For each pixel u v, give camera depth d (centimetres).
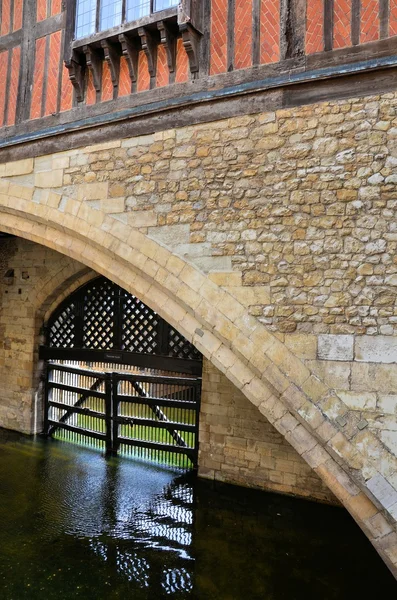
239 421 611
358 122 330
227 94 369
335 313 329
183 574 425
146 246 396
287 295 343
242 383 359
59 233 459
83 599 387
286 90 354
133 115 409
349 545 479
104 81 436
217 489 602
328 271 333
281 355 340
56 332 791
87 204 431
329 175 337
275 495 582
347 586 409
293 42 352
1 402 838
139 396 712
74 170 440
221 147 373
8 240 807
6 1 517
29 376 797
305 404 329
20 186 471
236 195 365
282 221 349
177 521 523
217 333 362
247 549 470
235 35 373
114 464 688
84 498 578
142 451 718
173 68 399
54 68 468
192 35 378
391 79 323
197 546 474
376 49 325
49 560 443
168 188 392
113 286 721
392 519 303
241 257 360
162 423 688
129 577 419
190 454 666
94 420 770
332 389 326
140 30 398
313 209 340
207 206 375
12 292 812
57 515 534
